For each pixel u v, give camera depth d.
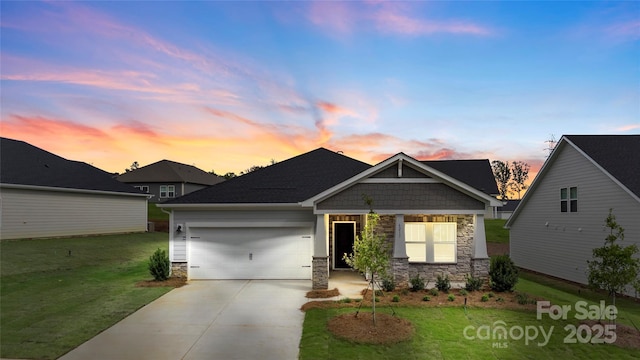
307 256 14.85
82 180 25.11
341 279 14.73
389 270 13.37
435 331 8.66
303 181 16.36
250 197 14.98
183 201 14.76
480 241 13.33
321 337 8.23
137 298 11.54
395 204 13.28
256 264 14.86
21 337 8.07
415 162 13.08
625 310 11.58
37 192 21.19
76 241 21.72
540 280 17.45
